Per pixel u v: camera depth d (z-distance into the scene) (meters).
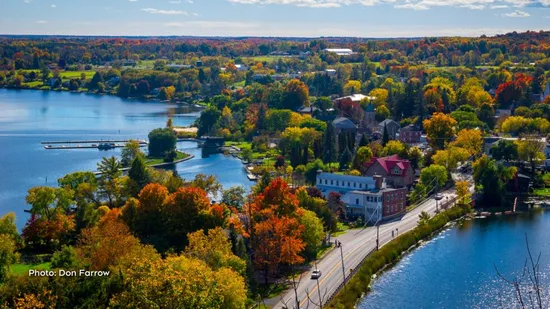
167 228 179.00
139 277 120.25
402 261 185.88
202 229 163.50
